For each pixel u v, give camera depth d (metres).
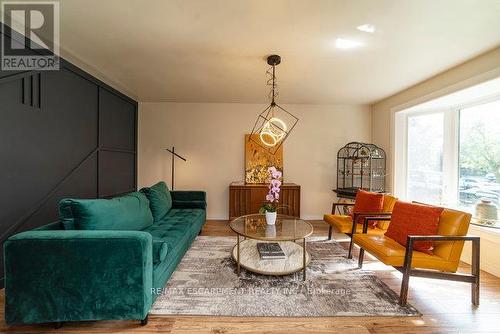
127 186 4.08
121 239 1.47
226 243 3.07
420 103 3.25
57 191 2.53
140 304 1.48
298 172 4.54
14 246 1.42
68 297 1.45
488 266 2.33
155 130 4.48
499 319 1.65
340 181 4.52
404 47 2.28
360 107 4.53
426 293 1.96
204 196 3.57
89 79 2.99
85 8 1.76
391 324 1.59
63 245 1.44
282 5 1.69
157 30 2.05
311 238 3.33
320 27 1.96
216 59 2.60
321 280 2.13
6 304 1.43
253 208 4.10
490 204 2.44
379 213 2.62
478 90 2.55
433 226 1.95
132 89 3.73
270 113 4.48
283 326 1.56
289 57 2.52
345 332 1.51
